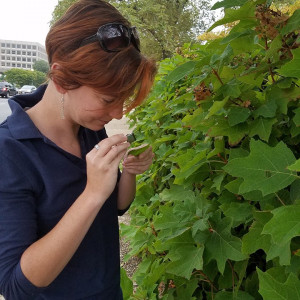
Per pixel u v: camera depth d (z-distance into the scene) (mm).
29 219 1063
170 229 1511
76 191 1177
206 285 1715
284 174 946
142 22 18391
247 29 1172
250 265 1493
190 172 1420
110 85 1029
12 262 1007
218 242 1331
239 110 1196
